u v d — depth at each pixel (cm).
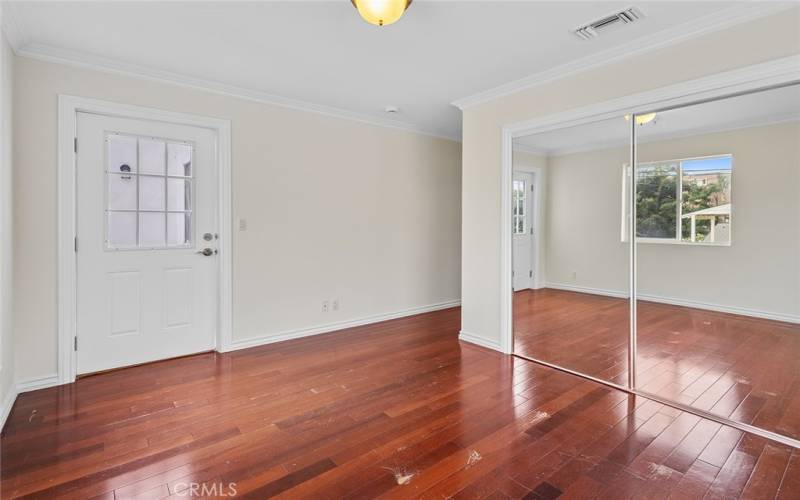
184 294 338
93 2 213
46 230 274
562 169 319
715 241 256
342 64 295
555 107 309
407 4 196
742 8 214
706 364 263
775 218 235
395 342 383
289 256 389
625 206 291
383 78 323
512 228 348
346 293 433
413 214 491
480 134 368
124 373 302
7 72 236
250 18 230
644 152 277
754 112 233
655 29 241
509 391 272
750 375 248
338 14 226
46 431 218
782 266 236
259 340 372
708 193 256
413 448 203
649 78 257
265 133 371
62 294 280
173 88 321
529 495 168
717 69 229
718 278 255
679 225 269
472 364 324
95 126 295
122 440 209
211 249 349
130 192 311
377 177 454
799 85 214
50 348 277
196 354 345
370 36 252
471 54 277
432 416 237
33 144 268
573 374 302
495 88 342
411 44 263
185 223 338
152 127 318
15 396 257
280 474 182
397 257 477
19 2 211
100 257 300
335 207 420
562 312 325
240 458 194
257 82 334
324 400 258
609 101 276
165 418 233
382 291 464
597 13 223
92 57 281
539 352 337
